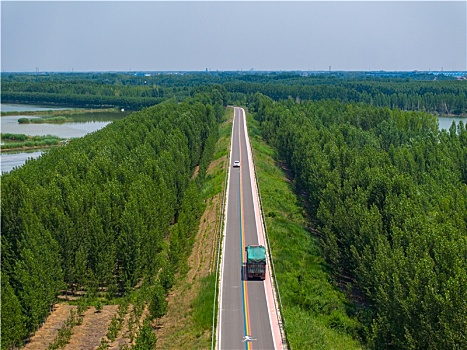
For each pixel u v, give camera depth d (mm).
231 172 123312
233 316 58625
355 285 75938
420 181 110500
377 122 173000
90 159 103188
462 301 49031
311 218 100750
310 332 56312
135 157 102750
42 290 62281
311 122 166375
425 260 55594
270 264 73312
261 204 97312
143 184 86562
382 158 109000
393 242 67562
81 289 76562
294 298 65500
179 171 105812
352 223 76875
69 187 79812
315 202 98250
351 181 92438
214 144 155500
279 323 57250
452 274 54125
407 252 61500
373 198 84688
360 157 107750
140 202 80250
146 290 68938
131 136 121562
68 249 71438
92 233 74062
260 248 69312
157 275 79000
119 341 59312
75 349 57594
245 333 55031
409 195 82750
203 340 54344
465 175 117938
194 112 160000
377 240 69938
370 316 63312
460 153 122750
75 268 71625
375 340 55406
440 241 60562
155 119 145875
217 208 97750
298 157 122750
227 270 70625
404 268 58031
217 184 114938
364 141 142500
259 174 121250
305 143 128875
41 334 61188
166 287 69375
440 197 90562
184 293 68875
